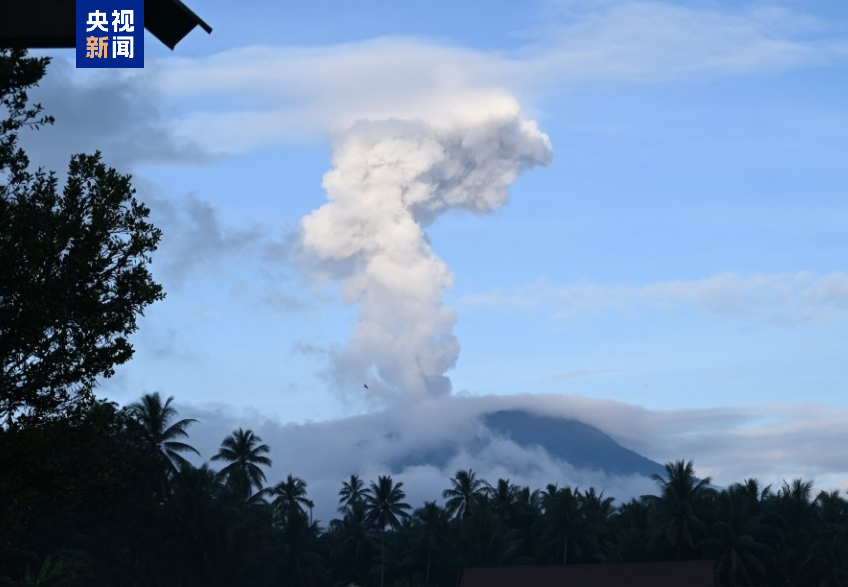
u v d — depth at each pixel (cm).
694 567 8656
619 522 14500
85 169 1855
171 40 651
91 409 1912
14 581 5728
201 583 10344
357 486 16862
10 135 1958
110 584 9425
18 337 1770
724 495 12006
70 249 1803
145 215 1886
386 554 15188
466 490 16162
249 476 13350
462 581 9119
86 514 8731
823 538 11700
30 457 1839
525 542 13950
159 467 9919
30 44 660
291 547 14250
